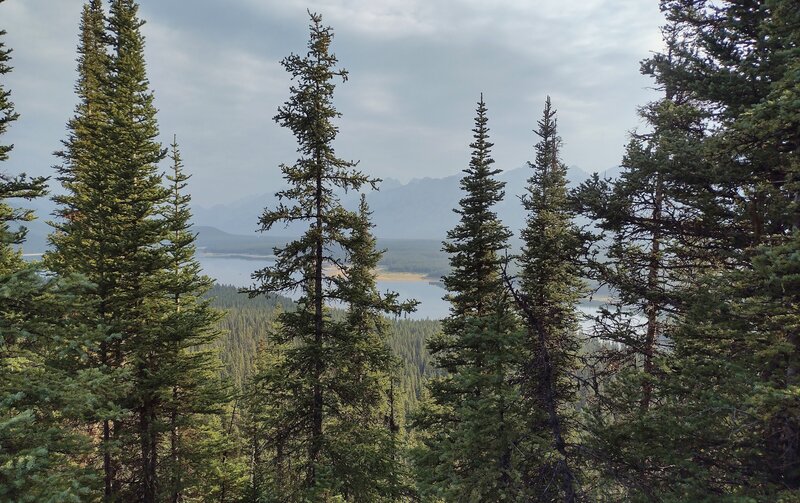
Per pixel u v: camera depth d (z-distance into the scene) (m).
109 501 12.48
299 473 12.88
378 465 12.73
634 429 7.41
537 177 19.28
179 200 19.19
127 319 12.98
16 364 7.92
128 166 13.62
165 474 14.63
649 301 11.49
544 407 7.65
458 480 6.96
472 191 15.77
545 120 19.38
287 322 13.22
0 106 9.27
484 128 15.59
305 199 13.18
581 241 12.20
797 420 6.49
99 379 7.36
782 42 7.80
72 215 16.55
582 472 7.01
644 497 6.57
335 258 13.12
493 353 7.71
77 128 19.23
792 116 6.54
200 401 14.66
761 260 6.90
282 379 12.52
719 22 10.05
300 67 12.33
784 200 8.20
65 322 7.23
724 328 8.13
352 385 13.33
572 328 15.62
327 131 12.77
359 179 13.00
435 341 14.86
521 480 6.96
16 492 5.88
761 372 7.77
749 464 7.30
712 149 8.97
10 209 9.76
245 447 21.41
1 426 5.52
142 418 13.70
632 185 10.68
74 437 7.29
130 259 13.17
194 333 14.49
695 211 10.52
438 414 13.83
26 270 6.46
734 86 8.83
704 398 7.29
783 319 7.28
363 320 14.90
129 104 16.09
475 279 15.77
